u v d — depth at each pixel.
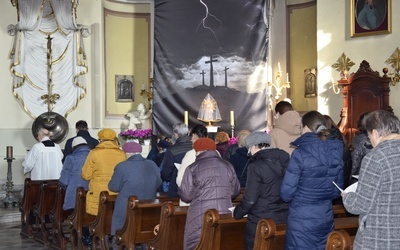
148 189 7.27
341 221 5.05
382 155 3.82
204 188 5.74
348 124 13.54
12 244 9.78
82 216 8.34
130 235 6.84
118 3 16.97
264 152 5.09
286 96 16.61
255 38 16.06
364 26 13.88
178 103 16.12
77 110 15.70
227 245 5.64
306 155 4.68
